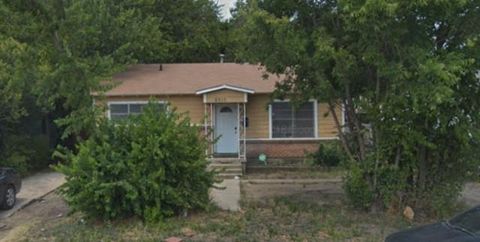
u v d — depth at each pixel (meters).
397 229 9.86
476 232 5.31
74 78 11.79
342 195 13.99
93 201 10.64
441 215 11.00
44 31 12.16
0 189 13.01
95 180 10.46
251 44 10.73
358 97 11.27
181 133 11.49
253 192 14.99
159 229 10.16
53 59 12.11
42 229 10.59
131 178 10.64
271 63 10.77
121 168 10.62
